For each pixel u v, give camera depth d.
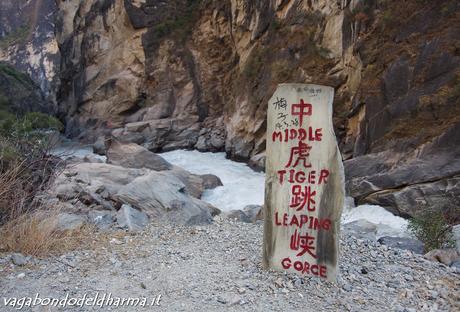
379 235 8.62
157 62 24.48
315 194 4.93
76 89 29.28
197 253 5.70
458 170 10.41
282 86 5.00
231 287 4.72
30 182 6.68
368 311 4.36
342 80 16.08
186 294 4.56
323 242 4.92
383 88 13.31
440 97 11.77
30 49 61.62
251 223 7.93
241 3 20.81
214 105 23.31
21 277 4.84
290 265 5.04
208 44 23.48
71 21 31.72
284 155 5.03
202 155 21.02
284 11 18.67
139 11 25.02
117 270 5.11
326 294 4.66
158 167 13.77
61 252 5.59
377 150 12.70
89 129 26.64
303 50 17.45
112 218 7.12
